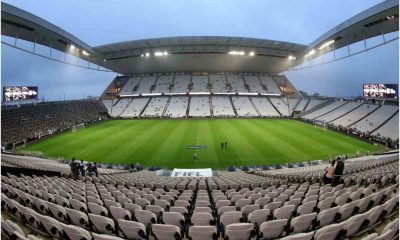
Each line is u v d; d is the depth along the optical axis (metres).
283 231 6.50
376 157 27.89
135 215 7.21
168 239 5.98
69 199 8.13
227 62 83.19
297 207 7.98
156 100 79.88
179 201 9.32
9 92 53.72
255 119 67.50
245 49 74.06
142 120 66.12
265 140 40.06
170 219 7.15
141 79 89.81
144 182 16.22
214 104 77.06
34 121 49.00
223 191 13.40
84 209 7.89
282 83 89.81
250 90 83.44
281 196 9.21
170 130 49.31
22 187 9.88
